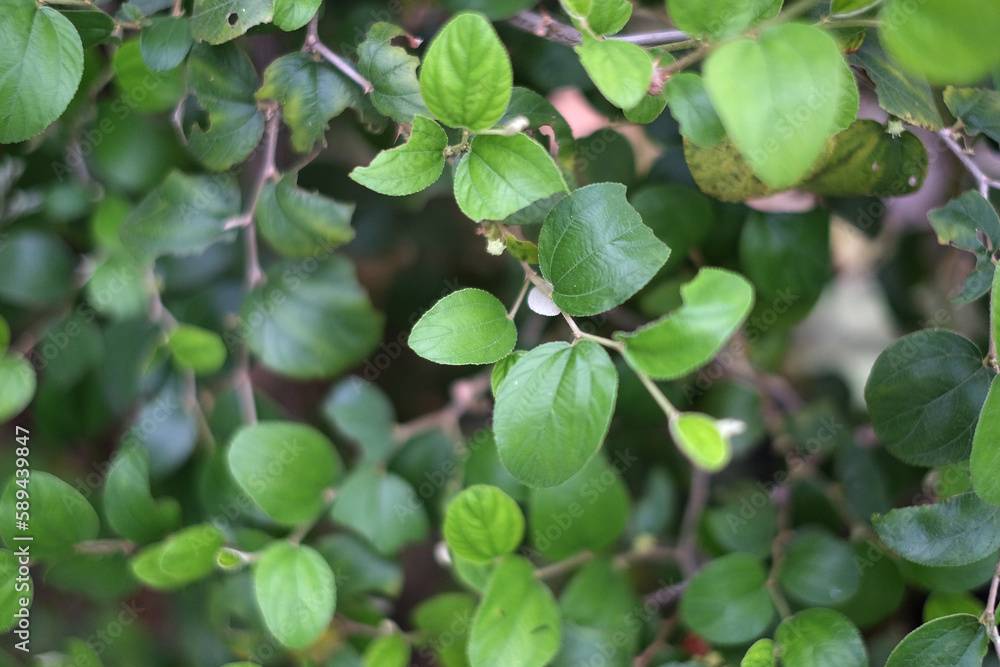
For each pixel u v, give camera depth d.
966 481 0.53
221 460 0.58
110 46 0.56
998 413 0.48
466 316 0.49
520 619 0.53
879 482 0.61
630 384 0.61
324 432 0.71
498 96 0.48
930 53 0.46
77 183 0.59
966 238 0.52
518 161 0.48
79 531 0.56
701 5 0.47
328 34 0.57
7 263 0.59
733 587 0.56
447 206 0.65
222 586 0.58
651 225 0.57
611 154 0.58
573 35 0.55
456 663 0.57
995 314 0.49
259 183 0.56
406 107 0.52
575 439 0.48
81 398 0.60
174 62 0.53
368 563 0.58
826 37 0.45
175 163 0.58
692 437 0.49
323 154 0.62
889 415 0.52
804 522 0.61
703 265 0.59
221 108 0.53
